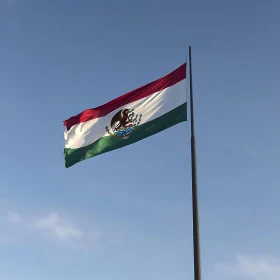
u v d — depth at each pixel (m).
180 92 20.48
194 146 17.14
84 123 22.56
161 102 20.86
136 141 20.67
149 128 20.67
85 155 21.94
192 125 17.67
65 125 22.92
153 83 21.50
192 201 16.05
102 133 21.97
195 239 15.21
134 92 21.94
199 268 14.65
